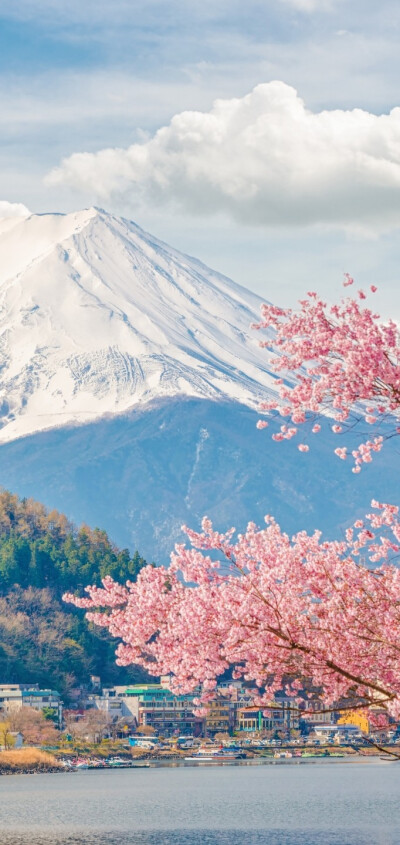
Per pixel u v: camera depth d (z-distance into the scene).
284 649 32.53
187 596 33.66
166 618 34.44
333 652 31.83
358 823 152.12
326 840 130.75
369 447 31.08
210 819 160.50
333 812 169.25
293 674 32.72
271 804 184.38
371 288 31.86
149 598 34.41
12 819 164.12
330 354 31.36
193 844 128.50
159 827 150.38
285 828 146.38
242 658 32.50
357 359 29.94
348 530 33.84
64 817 166.25
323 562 32.47
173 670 33.38
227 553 33.72
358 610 31.91
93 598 35.56
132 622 34.53
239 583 32.94
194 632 32.72
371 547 33.38
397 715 30.78
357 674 32.09
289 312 32.09
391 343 31.00
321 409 31.66
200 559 33.62
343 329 31.50
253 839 133.12
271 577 32.44
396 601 31.97
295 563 32.47
